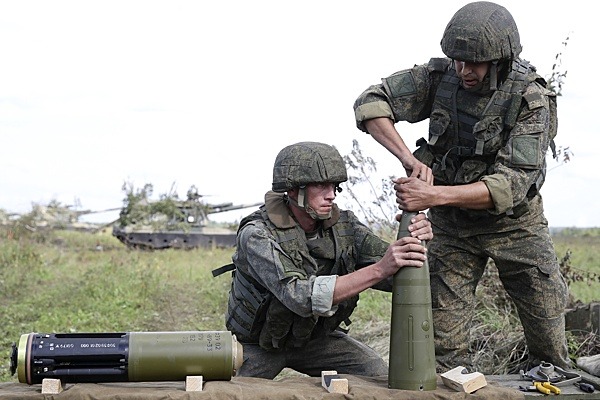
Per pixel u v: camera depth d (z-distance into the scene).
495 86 4.08
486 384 3.65
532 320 4.48
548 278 4.39
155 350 3.50
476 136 4.17
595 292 9.16
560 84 6.99
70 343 3.48
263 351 4.50
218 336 3.59
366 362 4.62
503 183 3.90
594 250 16.19
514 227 4.37
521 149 4.00
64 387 3.48
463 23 4.00
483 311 6.76
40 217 25.23
